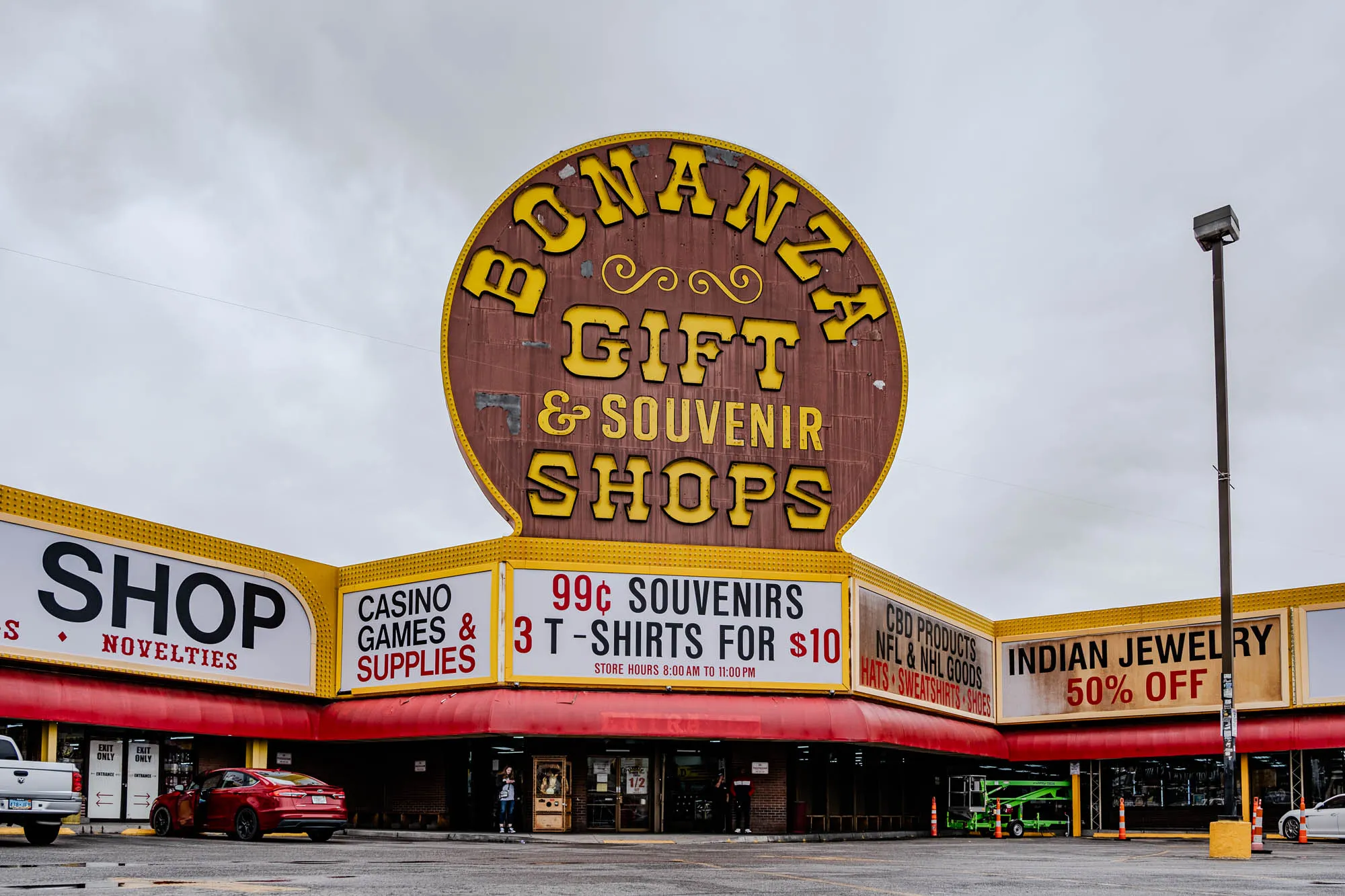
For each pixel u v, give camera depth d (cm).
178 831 3112
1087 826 5019
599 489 4294
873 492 4488
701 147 4638
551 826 4012
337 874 1902
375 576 4234
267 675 4006
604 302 4447
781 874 2077
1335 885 1912
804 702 4038
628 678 3975
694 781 4244
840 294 4628
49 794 2462
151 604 3641
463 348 4319
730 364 4484
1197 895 1666
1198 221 3144
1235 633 4672
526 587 3969
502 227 4441
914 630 4547
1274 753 4628
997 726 5153
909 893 1667
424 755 4284
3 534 3241
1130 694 4866
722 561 4116
